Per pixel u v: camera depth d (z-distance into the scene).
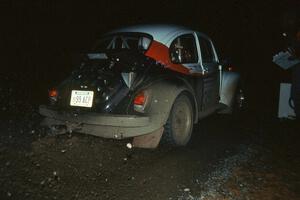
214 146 5.40
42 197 3.39
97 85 4.71
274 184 4.08
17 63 10.43
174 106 4.97
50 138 5.13
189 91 5.28
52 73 9.91
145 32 5.44
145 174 4.15
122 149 4.94
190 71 5.49
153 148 4.91
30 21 13.08
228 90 6.76
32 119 6.20
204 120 7.05
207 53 6.35
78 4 14.51
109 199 3.48
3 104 7.08
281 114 7.41
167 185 3.89
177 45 5.49
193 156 4.89
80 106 4.77
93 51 5.69
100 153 4.71
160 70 4.99
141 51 5.11
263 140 5.84
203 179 4.10
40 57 11.10
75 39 12.62
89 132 4.70
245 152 5.16
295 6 13.88
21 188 3.53
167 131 4.93
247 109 8.20
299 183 4.15
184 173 4.25
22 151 4.53
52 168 4.09
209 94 6.08
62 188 3.62
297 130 6.51
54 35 12.68
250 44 15.20
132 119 4.41
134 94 4.62
